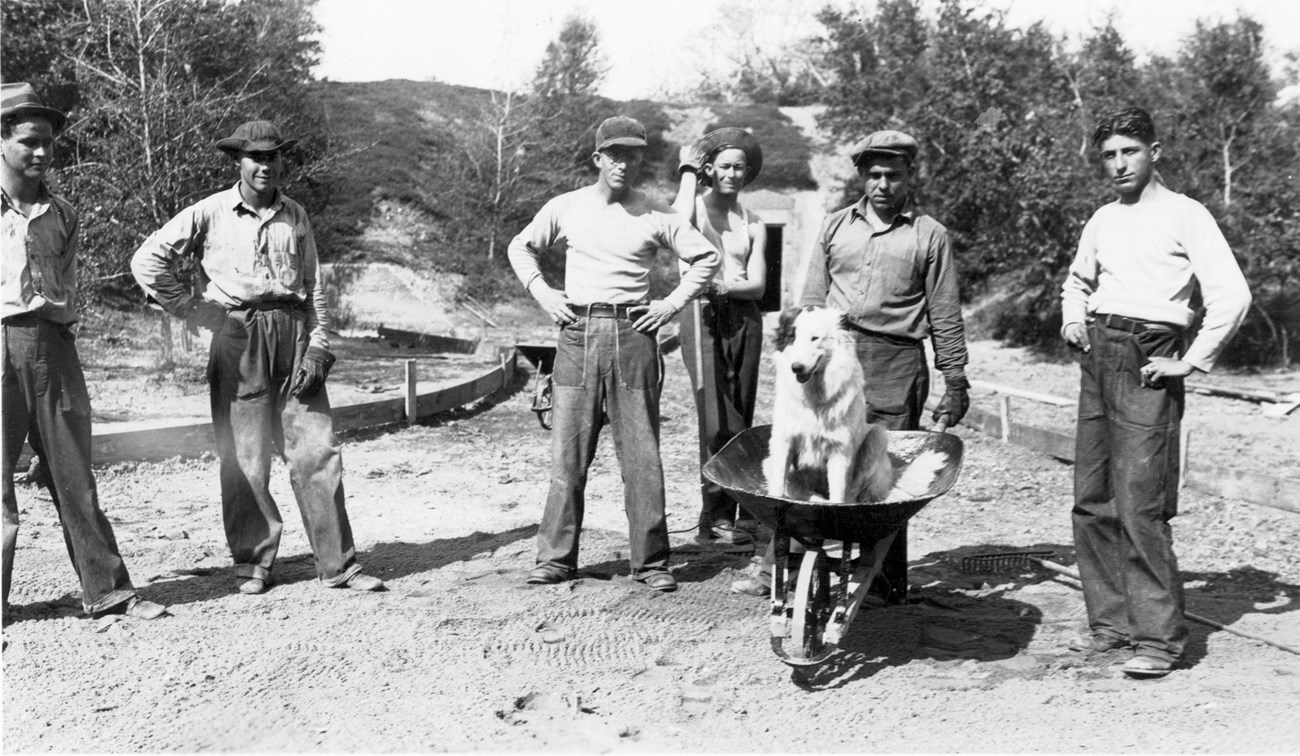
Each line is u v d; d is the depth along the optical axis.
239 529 5.80
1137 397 4.66
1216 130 18.77
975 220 22.33
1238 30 19.00
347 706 4.25
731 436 6.98
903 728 4.11
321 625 5.22
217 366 5.73
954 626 5.41
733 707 4.31
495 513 7.91
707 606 5.68
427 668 4.68
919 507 4.38
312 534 5.89
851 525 4.39
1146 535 4.64
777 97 45.62
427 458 9.98
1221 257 4.51
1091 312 4.92
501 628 5.23
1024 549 6.82
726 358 6.96
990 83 21.72
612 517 7.84
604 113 30.48
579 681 4.57
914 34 24.28
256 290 5.66
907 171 5.36
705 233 6.71
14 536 5.16
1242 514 7.88
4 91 4.98
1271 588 6.11
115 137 15.12
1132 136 4.72
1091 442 4.96
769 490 5.18
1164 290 4.67
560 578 6.04
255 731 4.02
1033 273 20.28
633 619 5.45
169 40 16.12
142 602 5.34
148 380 13.20
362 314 22.98
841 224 5.59
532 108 28.80
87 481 5.20
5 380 4.95
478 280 25.31
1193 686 4.50
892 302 5.43
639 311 5.92
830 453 4.99
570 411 5.99
